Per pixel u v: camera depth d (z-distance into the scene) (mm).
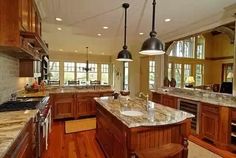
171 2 3014
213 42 4031
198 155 2842
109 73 12102
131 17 3848
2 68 2578
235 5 3121
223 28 3650
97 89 5328
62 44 7797
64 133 3783
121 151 2025
